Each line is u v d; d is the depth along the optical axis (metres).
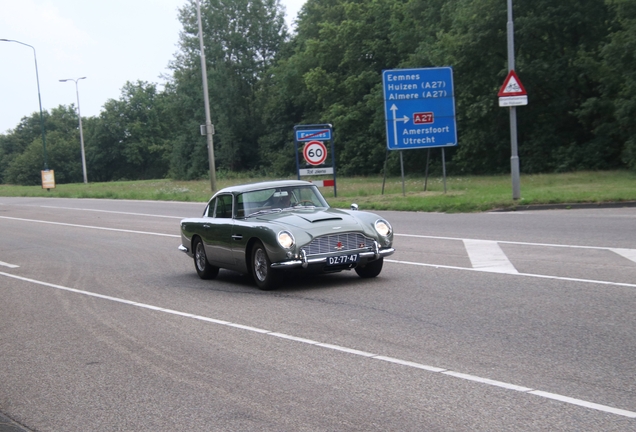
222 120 80.81
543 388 5.25
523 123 46.47
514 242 13.74
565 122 45.28
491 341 6.71
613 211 17.91
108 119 129.50
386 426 4.69
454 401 5.08
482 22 43.78
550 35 43.81
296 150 28.47
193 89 83.12
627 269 10.12
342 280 10.97
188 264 14.71
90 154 131.12
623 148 39.25
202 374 6.25
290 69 73.06
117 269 14.52
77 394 5.95
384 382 5.65
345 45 64.94
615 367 5.66
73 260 16.59
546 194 21.59
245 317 8.67
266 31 84.50
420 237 15.67
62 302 10.82
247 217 11.06
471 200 21.83
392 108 26.41
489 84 46.16
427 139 26.66
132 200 41.41
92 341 7.93
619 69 35.19
